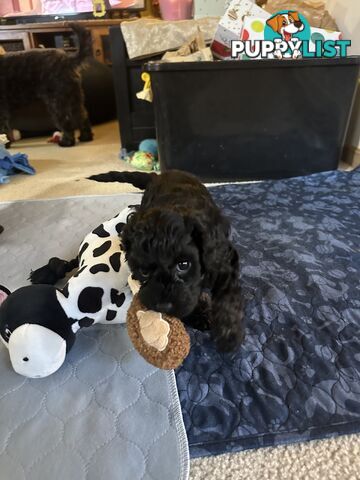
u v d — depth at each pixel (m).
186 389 0.71
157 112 1.70
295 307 0.89
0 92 2.41
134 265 0.65
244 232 1.20
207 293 0.80
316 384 0.71
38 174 1.96
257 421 0.66
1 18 3.37
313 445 0.64
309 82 1.62
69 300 0.76
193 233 0.65
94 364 0.76
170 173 1.04
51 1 3.37
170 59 1.72
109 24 3.20
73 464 0.59
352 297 0.92
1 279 1.03
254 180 1.83
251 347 0.79
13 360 0.71
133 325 0.66
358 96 1.86
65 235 1.24
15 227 1.30
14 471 0.59
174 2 2.38
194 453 0.62
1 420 0.66
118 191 1.68
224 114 1.68
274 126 1.71
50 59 2.37
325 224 1.23
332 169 1.82
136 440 0.62
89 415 0.66
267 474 0.60
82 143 2.63
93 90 3.11
